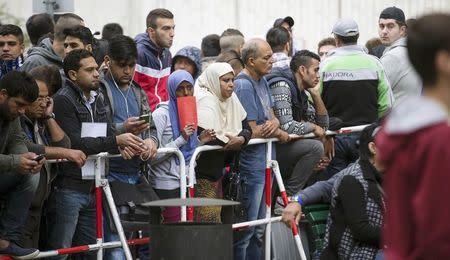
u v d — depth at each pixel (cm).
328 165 1673
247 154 1531
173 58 1673
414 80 1734
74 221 1338
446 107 643
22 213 1241
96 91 1364
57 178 1336
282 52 1716
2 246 1236
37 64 1484
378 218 1178
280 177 1534
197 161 1468
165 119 1440
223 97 1491
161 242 1151
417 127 630
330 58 1695
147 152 1352
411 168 633
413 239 641
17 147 1238
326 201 1268
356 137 1659
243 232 1526
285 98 1578
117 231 1348
